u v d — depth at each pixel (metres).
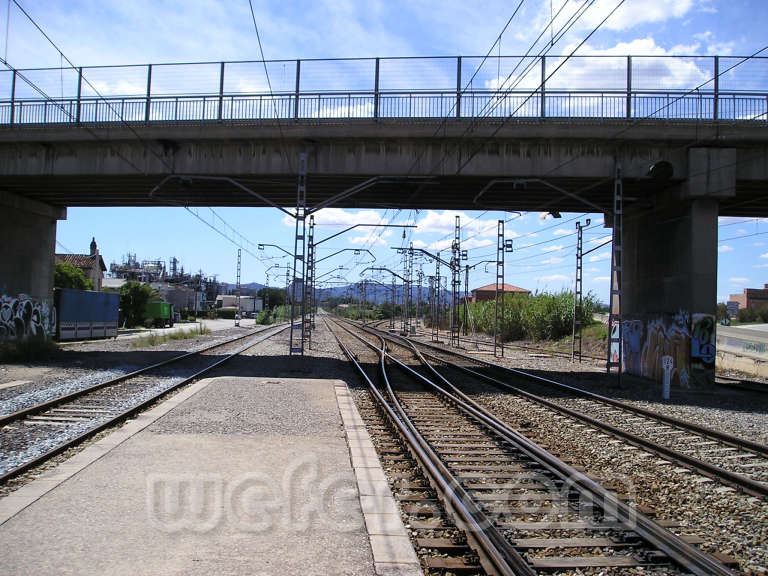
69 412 11.41
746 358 31.14
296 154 20.34
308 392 14.62
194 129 19.88
